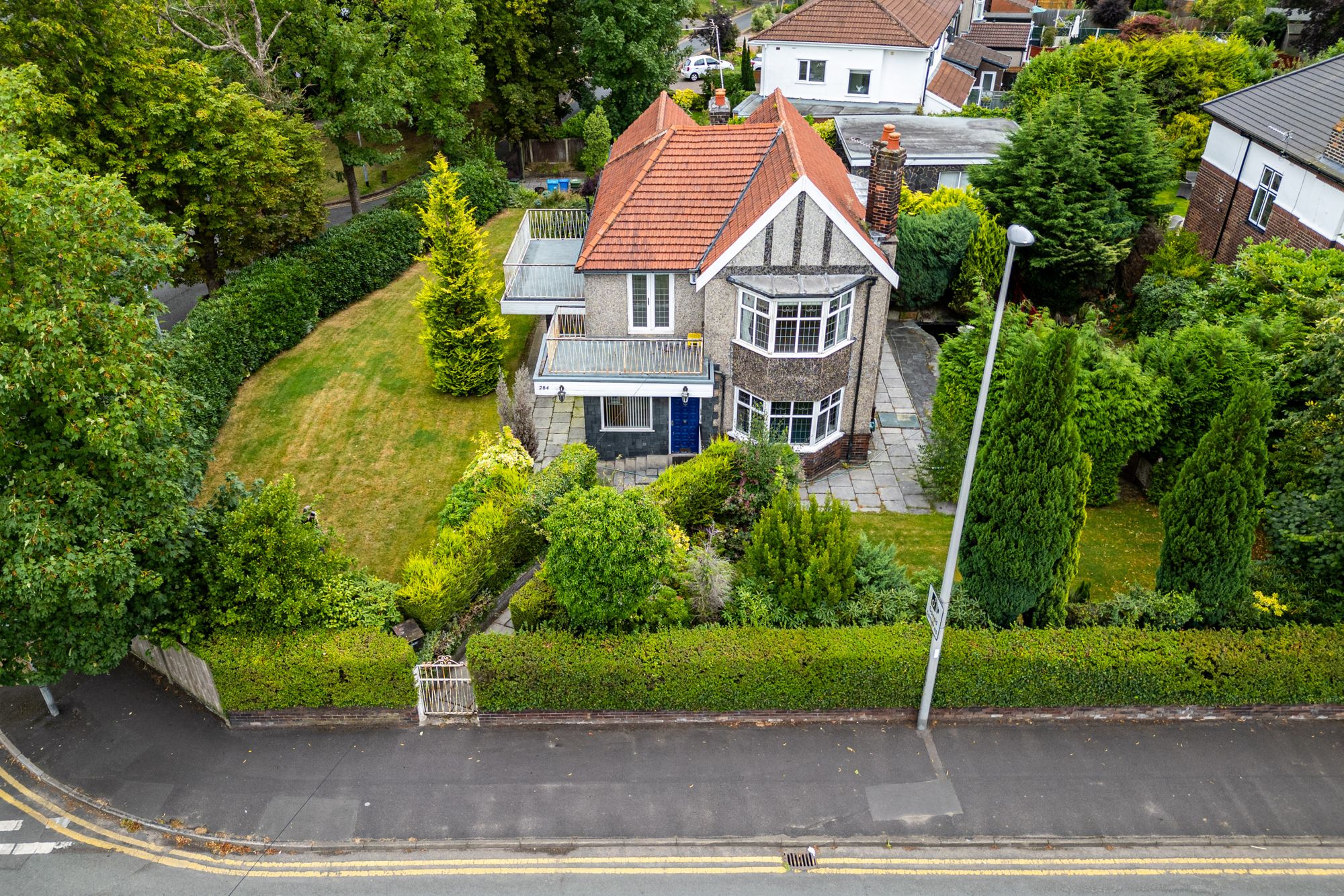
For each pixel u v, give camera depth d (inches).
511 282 1149.1
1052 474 666.2
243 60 1421.0
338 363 1253.1
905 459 1093.8
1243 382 891.4
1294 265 1027.3
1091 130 1274.6
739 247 940.0
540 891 596.4
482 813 649.0
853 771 681.0
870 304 990.4
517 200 1855.3
